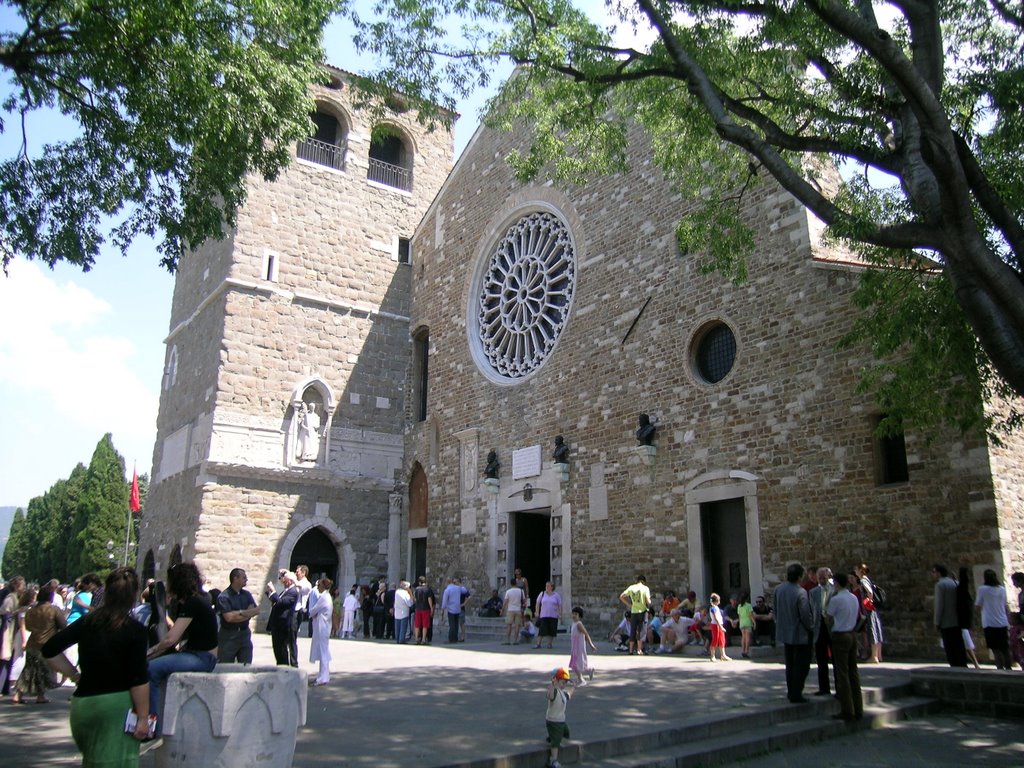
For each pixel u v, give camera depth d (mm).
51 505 77812
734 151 16328
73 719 5848
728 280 20344
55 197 13648
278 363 29281
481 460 27156
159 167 14039
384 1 13844
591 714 10414
